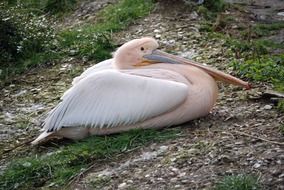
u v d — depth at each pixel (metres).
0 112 12.82
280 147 9.55
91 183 9.38
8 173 9.98
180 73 10.62
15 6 18.70
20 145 11.09
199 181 8.92
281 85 12.28
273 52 14.53
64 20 18.23
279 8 18.25
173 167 9.38
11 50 15.60
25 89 13.96
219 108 11.39
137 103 10.14
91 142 10.34
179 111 10.38
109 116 10.19
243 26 16.33
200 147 9.79
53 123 10.45
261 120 10.66
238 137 10.02
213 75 10.90
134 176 9.34
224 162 9.30
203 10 16.89
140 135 10.29
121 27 16.53
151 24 16.52
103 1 18.75
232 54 14.24
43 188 9.55
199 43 15.16
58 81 14.20
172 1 17.30
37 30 16.28
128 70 10.69
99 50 15.29
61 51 15.60
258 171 8.95
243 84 10.85
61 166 9.95
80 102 10.32
